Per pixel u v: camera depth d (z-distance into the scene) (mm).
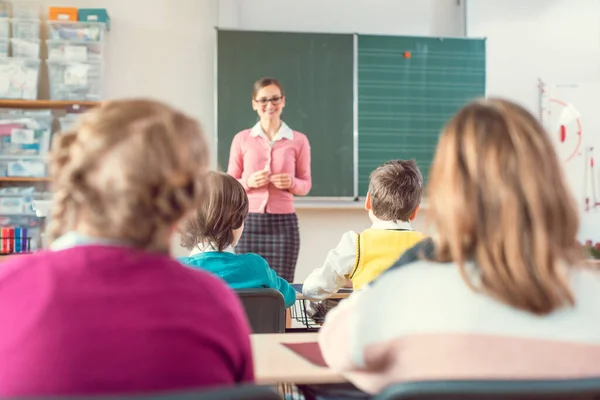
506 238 824
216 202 1866
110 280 778
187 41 4891
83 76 4539
